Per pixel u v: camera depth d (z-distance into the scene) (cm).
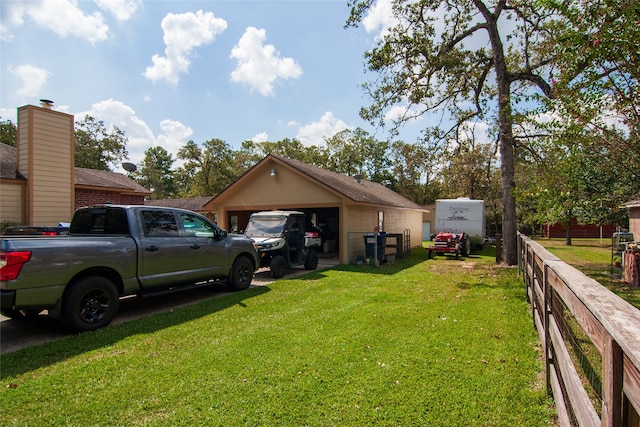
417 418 279
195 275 667
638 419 127
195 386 335
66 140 1124
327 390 324
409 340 452
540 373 359
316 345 436
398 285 837
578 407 201
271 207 1408
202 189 4250
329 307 623
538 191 578
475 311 590
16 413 291
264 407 297
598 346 158
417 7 1151
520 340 451
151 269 588
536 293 475
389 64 1223
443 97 1332
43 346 438
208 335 477
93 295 511
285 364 381
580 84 452
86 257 498
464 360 390
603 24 417
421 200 3938
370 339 456
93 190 1431
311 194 1320
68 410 296
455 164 2658
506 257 1183
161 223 627
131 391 326
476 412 287
